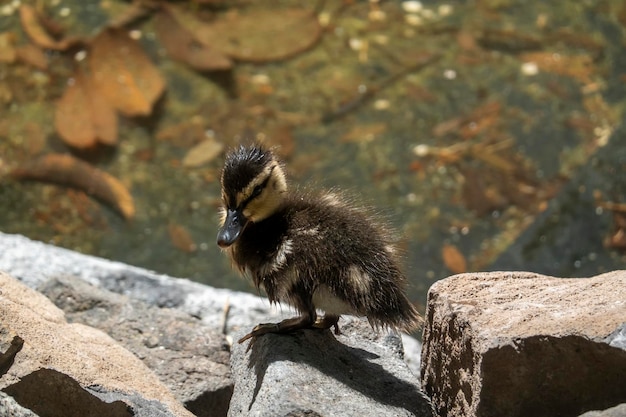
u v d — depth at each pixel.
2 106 14.36
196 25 15.67
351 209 7.39
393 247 7.35
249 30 15.68
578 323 5.63
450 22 16.12
